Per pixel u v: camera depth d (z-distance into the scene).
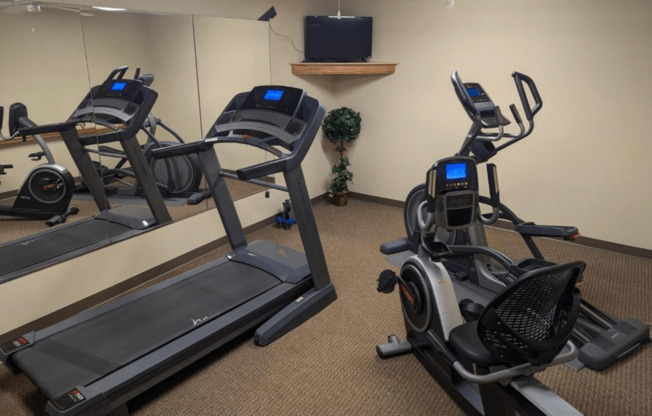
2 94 2.31
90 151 2.74
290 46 4.09
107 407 1.78
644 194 3.33
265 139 2.56
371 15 4.34
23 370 1.92
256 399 2.04
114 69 2.77
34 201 2.53
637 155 3.29
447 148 4.20
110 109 2.80
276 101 2.61
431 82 4.14
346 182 4.91
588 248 3.64
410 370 2.23
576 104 3.46
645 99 3.18
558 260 3.43
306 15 4.19
